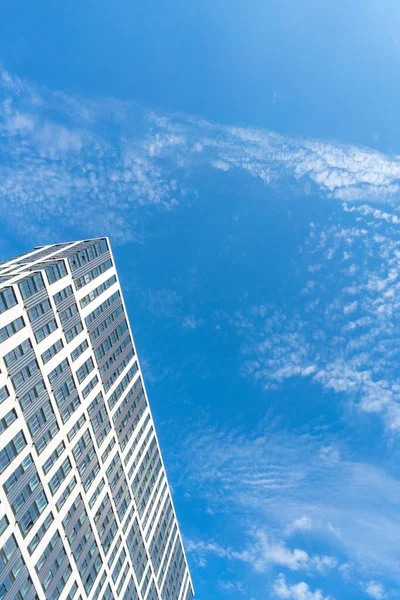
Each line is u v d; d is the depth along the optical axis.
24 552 50.81
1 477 49.44
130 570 78.00
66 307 70.69
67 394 66.75
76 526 62.59
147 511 91.38
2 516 48.44
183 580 109.94
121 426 84.81
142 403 98.06
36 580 52.06
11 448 52.00
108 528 72.12
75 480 64.62
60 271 70.81
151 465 98.25
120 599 72.44
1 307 54.78
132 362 95.56
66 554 58.97
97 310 82.19
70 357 69.38
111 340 86.44
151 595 86.12
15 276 62.56
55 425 61.88
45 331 63.50
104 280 86.69
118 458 81.00
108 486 74.94
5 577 47.34
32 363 59.06
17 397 54.78
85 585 62.38
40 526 54.53
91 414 73.38
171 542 104.44
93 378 76.38
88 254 82.00
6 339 54.66
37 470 55.91
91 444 71.56
